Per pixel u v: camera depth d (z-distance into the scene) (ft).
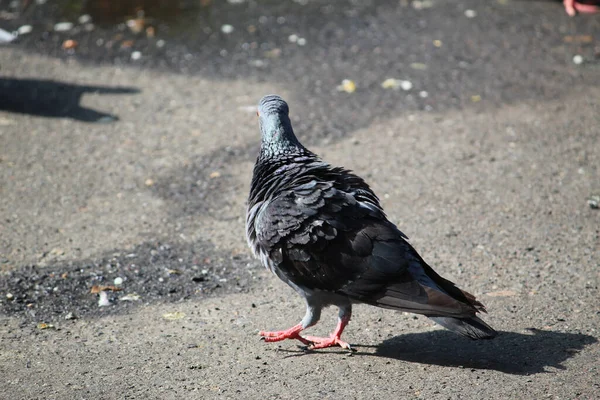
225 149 46.68
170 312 31.04
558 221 37.63
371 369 26.32
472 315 23.63
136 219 38.99
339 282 25.41
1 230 37.65
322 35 63.16
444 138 47.11
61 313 31.07
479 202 39.75
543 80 54.60
